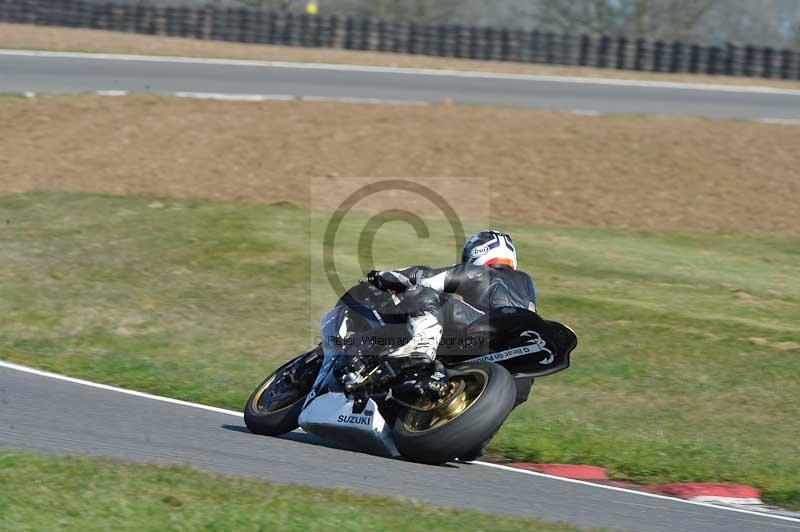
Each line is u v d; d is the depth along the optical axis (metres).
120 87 82.50
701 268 55.16
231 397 32.34
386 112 79.31
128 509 16.62
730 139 78.56
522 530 17.77
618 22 139.25
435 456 22.84
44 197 59.12
